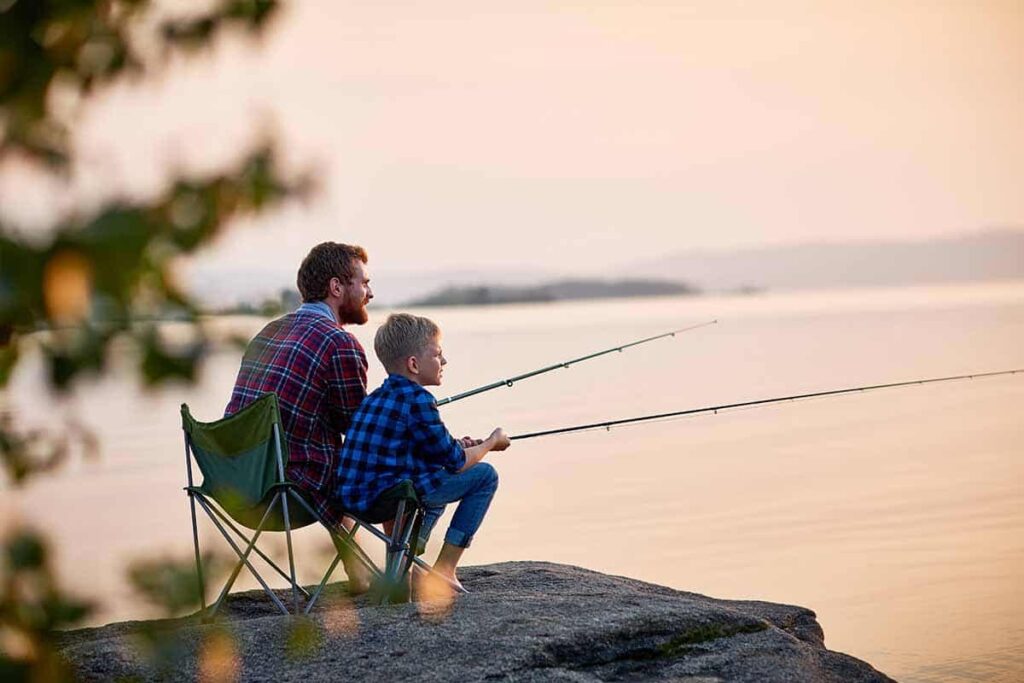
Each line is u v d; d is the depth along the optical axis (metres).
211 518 4.83
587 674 3.97
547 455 18.75
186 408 4.90
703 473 16.14
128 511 13.07
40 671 1.30
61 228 1.11
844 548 10.69
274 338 5.21
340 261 5.34
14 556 1.25
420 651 4.00
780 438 20.27
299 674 3.81
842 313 78.38
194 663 3.80
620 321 77.69
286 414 5.05
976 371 31.66
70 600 1.26
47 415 1.32
